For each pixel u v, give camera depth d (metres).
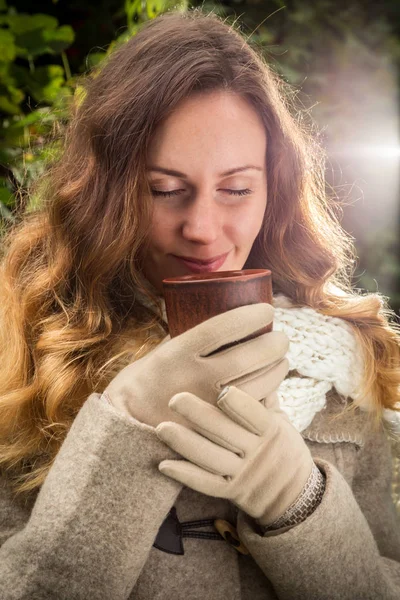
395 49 3.83
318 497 1.34
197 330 1.18
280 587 1.34
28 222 1.81
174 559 1.42
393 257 3.91
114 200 1.50
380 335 1.74
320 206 1.87
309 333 1.65
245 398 1.18
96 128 1.52
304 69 3.68
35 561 1.24
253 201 1.45
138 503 1.22
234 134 1.40
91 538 1.22
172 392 1.21
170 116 1.39
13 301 1.67
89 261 1.56
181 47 1.42
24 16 2.40
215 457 1.19
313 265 1.76
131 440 1.22
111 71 1.53
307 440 1.65
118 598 1.24
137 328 1.60
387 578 1.46
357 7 3.82
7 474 1.53
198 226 1.41
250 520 1.37
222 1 3.45
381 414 1.74
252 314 1.17
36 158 2.27
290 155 1.65
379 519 1.69
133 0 2.61
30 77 2.46
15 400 1.55
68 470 1.26
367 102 3.79
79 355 1.57
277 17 3.59
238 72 1.41
